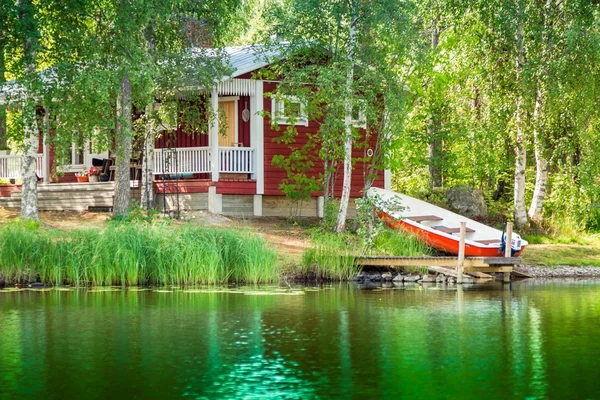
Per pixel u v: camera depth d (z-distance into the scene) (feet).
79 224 83.82
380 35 86.89
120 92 81.76
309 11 86.17
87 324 46.85
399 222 83.25
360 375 34.45
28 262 66.64
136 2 75.61
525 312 53.01
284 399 30.66
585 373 35.01
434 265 74.59
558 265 86.38
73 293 61.67
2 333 43.96
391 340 42.24
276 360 37.27
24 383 33.01
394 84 88.28
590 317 50.70
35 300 57.41
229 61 91.97
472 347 40.55
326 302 57.16
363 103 85.61
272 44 90.17
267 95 91.04
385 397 31.07
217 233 70.18
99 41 78.74
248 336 43.11
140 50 77.20
